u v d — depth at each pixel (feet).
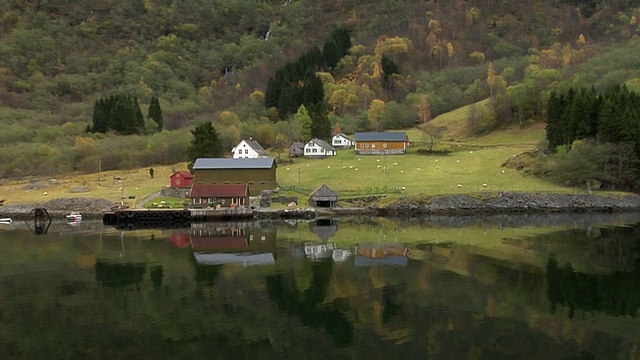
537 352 118.21
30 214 363.97
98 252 236.84
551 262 199.21
